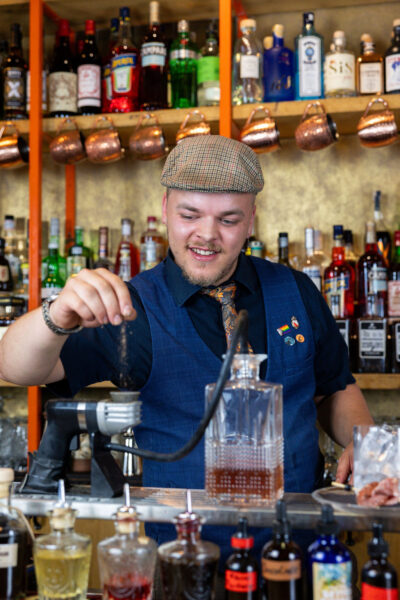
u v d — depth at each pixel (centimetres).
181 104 234
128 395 108
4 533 98
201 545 91
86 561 94
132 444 216
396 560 207
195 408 136
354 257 236
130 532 92
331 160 248
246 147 138
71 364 136
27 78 247
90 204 263
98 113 238
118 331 139
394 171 244
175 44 238
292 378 145
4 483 101
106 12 250
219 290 146
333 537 90
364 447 105
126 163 261
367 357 214
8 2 240
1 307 233
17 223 266
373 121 206
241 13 249
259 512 97
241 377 102
